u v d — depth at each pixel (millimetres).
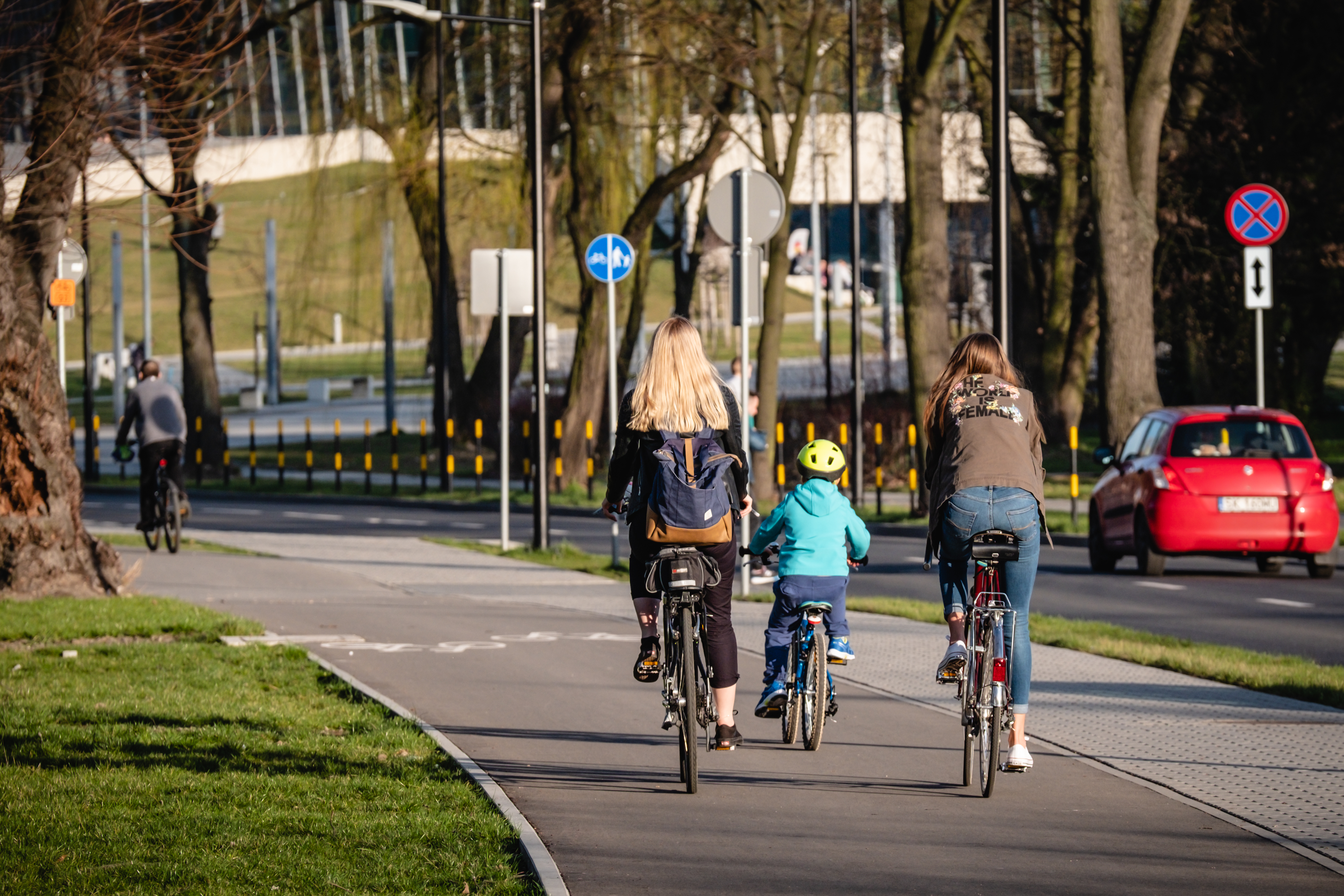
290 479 160375
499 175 140000
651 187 127438
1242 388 152250
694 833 24984
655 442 28000
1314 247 136875
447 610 55406
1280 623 54219
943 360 107875
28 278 52250
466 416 173000
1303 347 162125
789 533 32750
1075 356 159250
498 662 43250
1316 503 66875
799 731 32875
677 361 28203
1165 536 67250
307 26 140125
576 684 39688
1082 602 60344
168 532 74250
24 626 45250
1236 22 136750
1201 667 41281
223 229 151500
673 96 126938
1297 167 136125
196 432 158000
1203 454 67750
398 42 148500
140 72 56094
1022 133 179000
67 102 52094
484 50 130375
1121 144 100500
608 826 25422
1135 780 29016
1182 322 148375
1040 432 28344
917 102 107250
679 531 27547
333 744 30938
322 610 54688
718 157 126438
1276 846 24328
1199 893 21781
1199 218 140500
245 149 66812
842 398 162375
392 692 38469
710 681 28969
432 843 23406
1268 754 31219
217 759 29219
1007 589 27984
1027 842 24547
